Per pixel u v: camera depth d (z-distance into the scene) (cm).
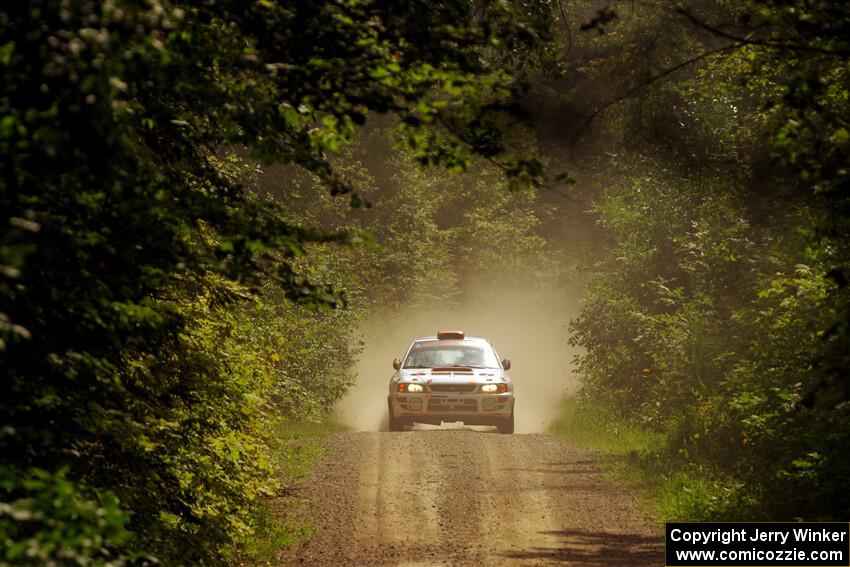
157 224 2180
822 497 4116
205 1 2080
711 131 5275
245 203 2494
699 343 5975
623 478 5753
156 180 2323
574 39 4900
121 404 2669
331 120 2322
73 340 2100
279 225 2273
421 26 2216
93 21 1457
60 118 1538
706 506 4656
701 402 5884
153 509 2675
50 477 1639
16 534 1741
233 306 3462
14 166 1692
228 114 2211
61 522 1574
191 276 2911
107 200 1994
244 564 3844
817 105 2542
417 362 8356
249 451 3766
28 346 1970
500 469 6078
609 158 6825
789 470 4291
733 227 5906
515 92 2289
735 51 3578
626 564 3816
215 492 3238
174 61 1992
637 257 7344
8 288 1762
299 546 4203
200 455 3175
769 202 5534
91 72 1446
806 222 4128
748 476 4662
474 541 4300
